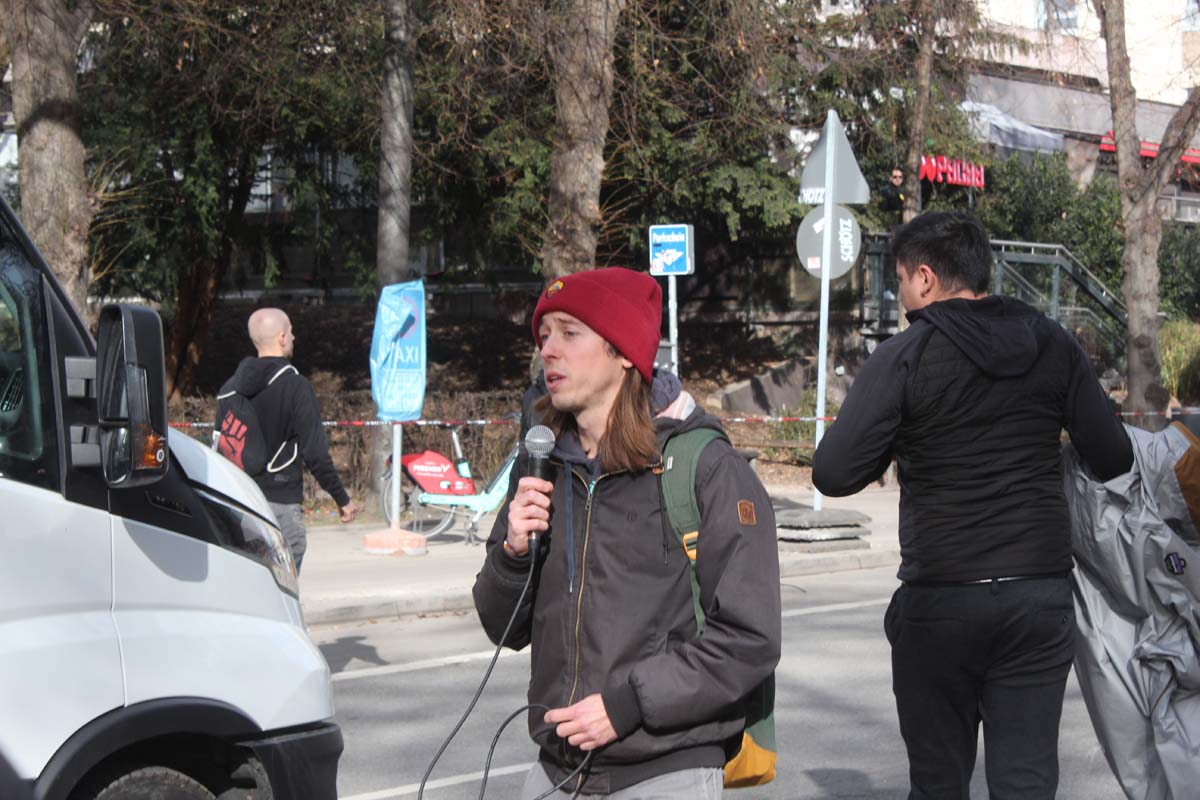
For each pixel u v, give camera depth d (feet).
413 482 43.52
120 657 10.59
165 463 10.44
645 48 48.49
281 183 63.98
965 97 69.92
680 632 8.96
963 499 11.41
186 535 11.54
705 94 59.93
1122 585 12.62
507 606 9.57
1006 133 90.27
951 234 12.09
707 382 68.59
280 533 12.92
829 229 39.47
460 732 22.07
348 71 55.47
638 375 9.25
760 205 62.80
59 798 9.89
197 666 11.18
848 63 59.21
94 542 10.67
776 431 63.41
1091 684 13.01
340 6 52.80
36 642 10.05
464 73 51.01
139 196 58.08
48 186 37.47
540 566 9.41
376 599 32.14
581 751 9.05
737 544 8.78
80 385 10.85
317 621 31.24
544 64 46.80
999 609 11.27
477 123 58.65
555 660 9.16
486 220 64.34
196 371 73.00
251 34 54.08
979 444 11.42
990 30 63.46
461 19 44.39
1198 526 12.91
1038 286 78.02
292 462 22.57
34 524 10.26
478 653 28.27
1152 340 58.70
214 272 65.98
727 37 51.06
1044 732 11.39
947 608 11.43
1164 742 12.65
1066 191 88.79
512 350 77.36
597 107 45.70
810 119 63.87
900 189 69.62
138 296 63.21
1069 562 11.69
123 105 57.26
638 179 62.03
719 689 8.59
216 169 58.49
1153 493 12.72
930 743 11.73
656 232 39.78
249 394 22.31
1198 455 12.67
